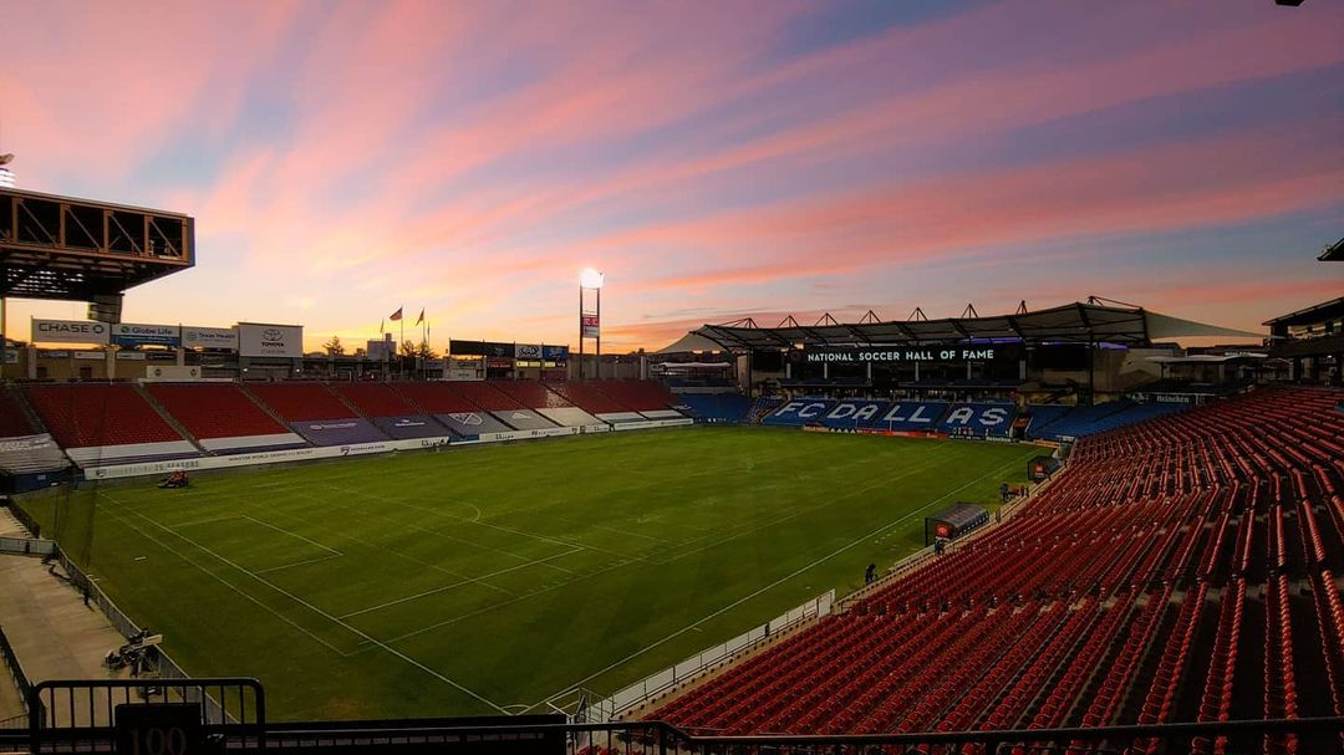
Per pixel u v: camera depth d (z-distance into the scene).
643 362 126.00
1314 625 16.30
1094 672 16.28
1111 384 86.62
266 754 6.52
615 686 20.69
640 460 66.06
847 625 22.84
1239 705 12.93
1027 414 86.81
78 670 19.50
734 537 37.34
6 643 18.16
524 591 28.72
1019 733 5.50
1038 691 15.99
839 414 100.06
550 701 19.86
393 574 30.72
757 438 85.81
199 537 36.69
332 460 65.00
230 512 42.72
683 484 52.91
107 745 6.45
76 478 50.91
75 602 24.84
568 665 22.11
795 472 58.97
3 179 28.41
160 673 19.41
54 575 27.95
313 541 35.97
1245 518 26.98
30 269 22.69
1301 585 18.89
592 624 25.39
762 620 25.91
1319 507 25.14
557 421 91.81
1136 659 16.20
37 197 18.56
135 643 20.45
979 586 25.20
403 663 22.14
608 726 6.83
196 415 65.62
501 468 60.81
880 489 51.28
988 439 82.88
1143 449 53.94
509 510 43.50
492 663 22.20
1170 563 23.22
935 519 36.81
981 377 95.88
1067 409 85.38
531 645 23.56
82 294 27.05
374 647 23.28
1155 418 69.88
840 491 50.44
